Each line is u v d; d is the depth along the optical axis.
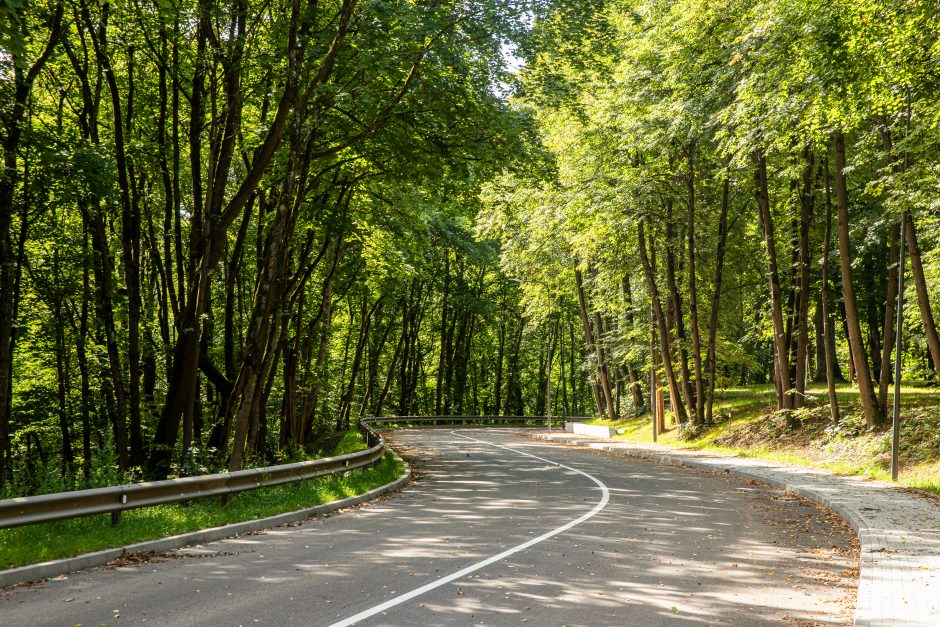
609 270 35.56
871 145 19.98
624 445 33.62
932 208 17.75
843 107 14.56
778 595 7.21
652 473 21.55
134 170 18.23
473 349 72.50
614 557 8.96
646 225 32.38
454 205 22.97
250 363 15.35
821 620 6.38
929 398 24.05
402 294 45.53
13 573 7.34
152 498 10.23
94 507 9.17
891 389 30.80
